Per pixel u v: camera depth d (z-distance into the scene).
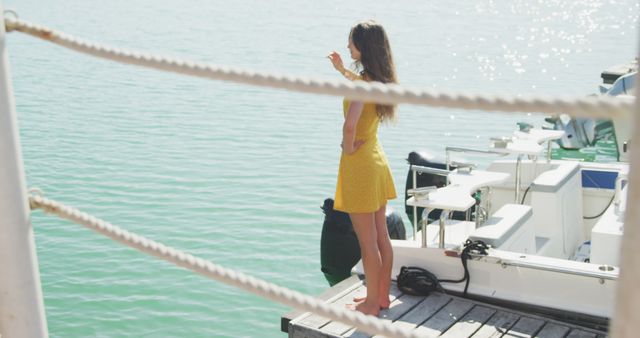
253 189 10.37
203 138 13.16
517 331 4.57
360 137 4.31
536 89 18.53
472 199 4.99
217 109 15.56
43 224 8.91
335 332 4.51
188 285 7.50
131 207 9.63
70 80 18.66
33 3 38.16
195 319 6.87
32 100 16.25
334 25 31.30
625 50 25.42
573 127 13.62
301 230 8.91
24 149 12.30
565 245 6.19
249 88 17.84
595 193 6.63
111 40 25.86
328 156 12.09
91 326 6.75
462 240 5.82
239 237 8.69
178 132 13.59
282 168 11.39
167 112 15.24
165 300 7.21
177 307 7.08
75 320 6.84
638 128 0.87
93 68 20.39
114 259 8.05
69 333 6.63
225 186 10.48
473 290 4.96
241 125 14.16
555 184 5.98
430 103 1.17
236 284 1.59
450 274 5.07
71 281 7.55
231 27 30.06
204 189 10.34
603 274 4.60
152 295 7.30
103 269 7.83
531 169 6.60
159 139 13.07
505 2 45.88
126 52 1.53
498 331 4.57
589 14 39.75
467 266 4.98
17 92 17.08
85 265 7.90
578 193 6.51
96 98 16.58
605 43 27.55
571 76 20.39
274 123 14.34
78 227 8.85
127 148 12.45
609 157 13.51
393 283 5.18
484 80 19.77
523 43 27.36
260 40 26.16
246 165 11.52
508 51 25.06
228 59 21.91
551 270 4.72
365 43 4.12
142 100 16.41
